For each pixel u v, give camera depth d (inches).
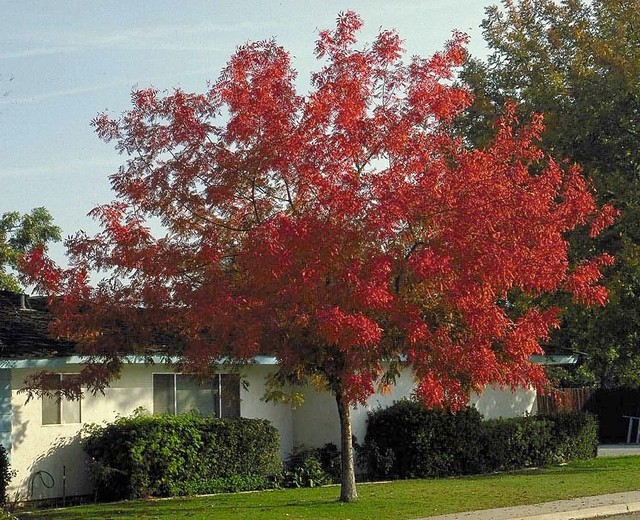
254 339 544.4
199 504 671.1
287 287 544.1
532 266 568.4
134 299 609.3
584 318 1068.5
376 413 884.6
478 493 725.9
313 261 543.8
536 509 637.9
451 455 879.7
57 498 727.1
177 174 601.0
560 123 1073.5
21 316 813.9
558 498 698.2
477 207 551.5
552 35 1153.4
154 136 609.9
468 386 583.8
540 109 1099.9
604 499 690.2
